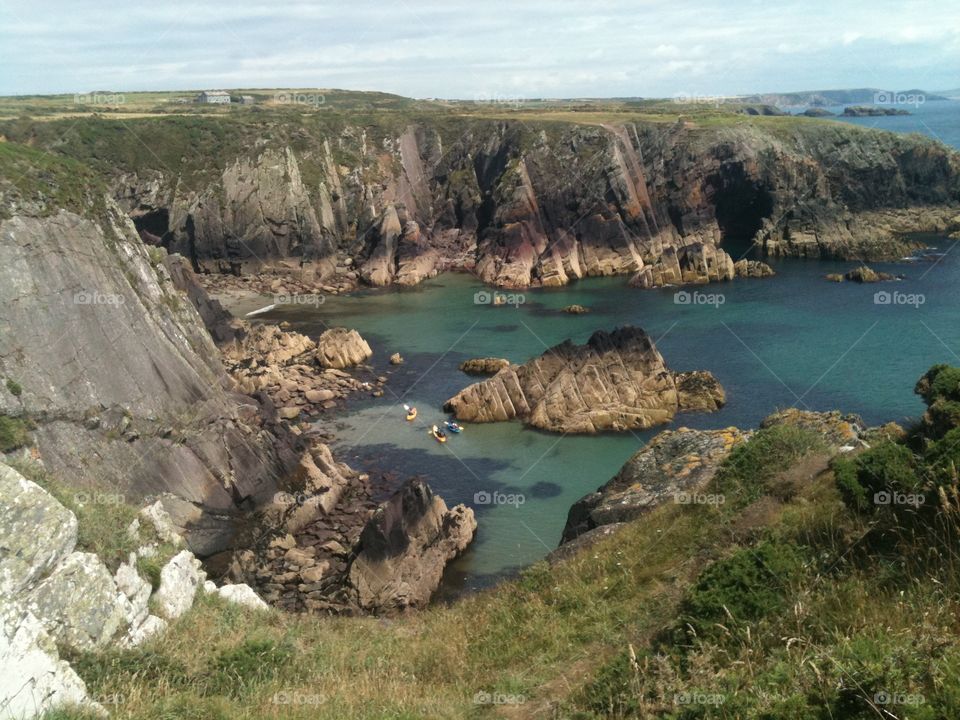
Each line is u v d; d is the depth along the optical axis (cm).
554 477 4506
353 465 4747
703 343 6912
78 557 1418
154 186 10706
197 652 1502
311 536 3891
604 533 2092
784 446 1811
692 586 1150
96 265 4038
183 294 5175
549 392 5381
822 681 783
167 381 4081
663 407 5356
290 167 11031
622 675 1059
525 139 11844
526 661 1418
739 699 855
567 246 10569
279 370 6266
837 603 988
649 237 10931
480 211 12000
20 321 3428
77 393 3506
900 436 1620
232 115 12875
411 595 3161
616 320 7931
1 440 3067
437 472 4619
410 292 9800
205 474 3900
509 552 3631
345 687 1415
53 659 1219
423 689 1405
